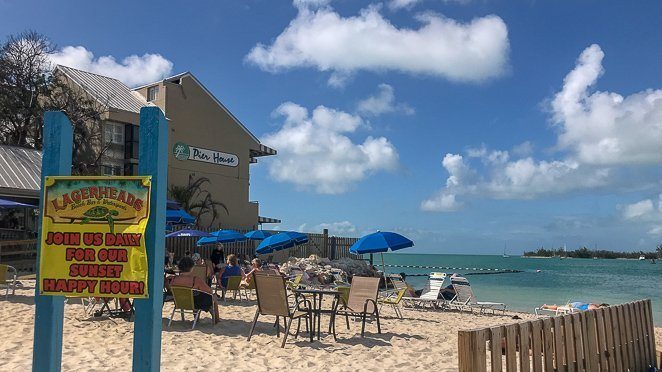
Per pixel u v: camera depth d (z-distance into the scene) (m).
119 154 33.91
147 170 4.11
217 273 15.41
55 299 4.15
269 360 7.48
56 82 33.66
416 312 15.02
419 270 56.41
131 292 4.01
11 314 10.34
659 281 42.59
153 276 4.02
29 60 32.62
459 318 14.04
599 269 75.94
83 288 4.05
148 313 4.00
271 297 8.73
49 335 4.10
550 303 23.59
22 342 8.00
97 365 6.77
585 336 6.06
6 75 32.09
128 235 4.05
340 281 22.00
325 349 8.39
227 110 40.22
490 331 4.42
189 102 37.66
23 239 21.78
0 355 7.19
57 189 4.16
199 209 37.06
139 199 4.07
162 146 4.17
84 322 9.67
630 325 7.46
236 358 7.52
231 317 11.26
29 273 18.84
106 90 35.75
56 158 4.21
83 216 4.11
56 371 4.15
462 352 4.12
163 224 4.18
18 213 27.58
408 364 7.50
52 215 4.14
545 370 5.18
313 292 9.17
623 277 50.16
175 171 36.28
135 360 3.97
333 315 9.33
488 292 29.78
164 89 36.22
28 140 33.59
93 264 4.06
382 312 14.45
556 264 106.00
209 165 38.72
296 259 29.80
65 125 4.29
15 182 22.36
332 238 35.75
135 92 37.94
